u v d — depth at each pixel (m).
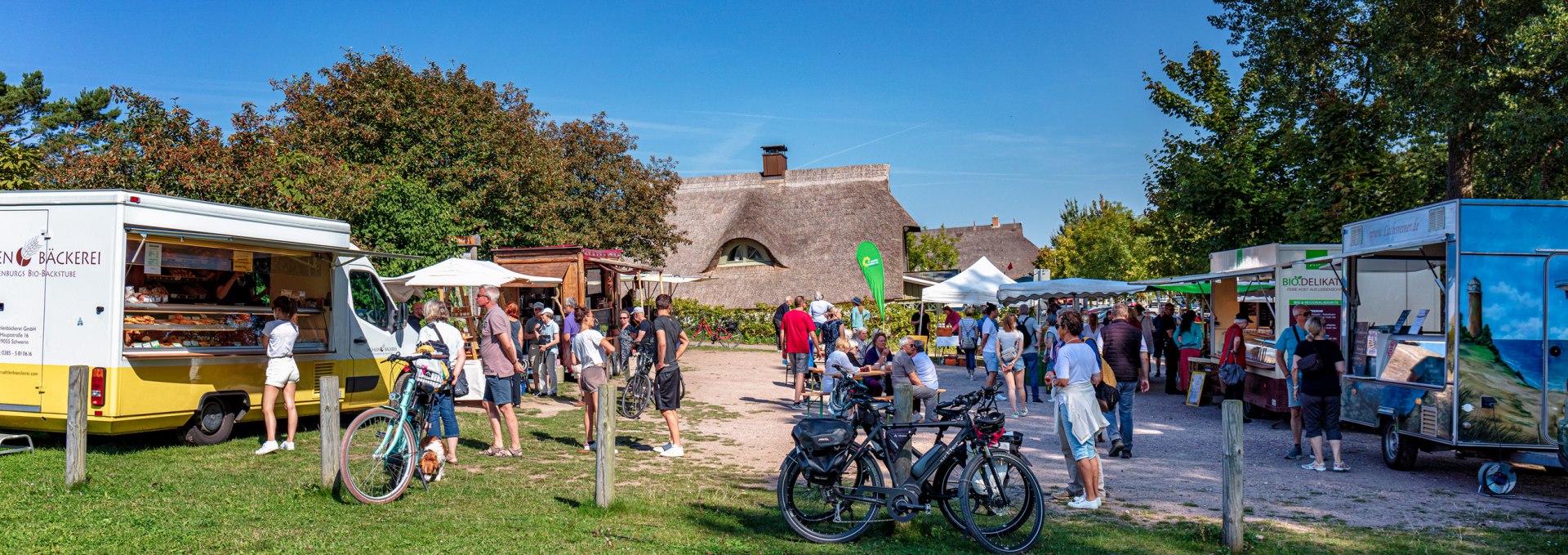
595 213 31.12
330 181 19.20
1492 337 8.90
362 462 7.18
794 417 14.02
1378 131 22.00
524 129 28.11
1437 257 10.68
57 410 8.88
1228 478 6.35
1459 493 8.59
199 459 8.77
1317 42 20.98
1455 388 8.85
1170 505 7.92
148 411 9.02
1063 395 7.80
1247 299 18.66
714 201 44.28
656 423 13.12
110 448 9.23
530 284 18.81
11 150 18.86
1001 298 22.28
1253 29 21.88
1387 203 21.91
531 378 16.61
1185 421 13.91
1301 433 10.58
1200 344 17.72
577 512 7.10
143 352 8.99
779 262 39.62
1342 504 8.04
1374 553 6.32
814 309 20.36
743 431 12.51
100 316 8.83
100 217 8.91
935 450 6.58
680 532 6.60
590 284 23.02
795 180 44.41
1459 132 17.97
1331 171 21.81
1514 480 8.48
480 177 24.88
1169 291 24.16
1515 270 8.95
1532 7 16.33
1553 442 8.79
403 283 15.88
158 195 9.17
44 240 9.05
